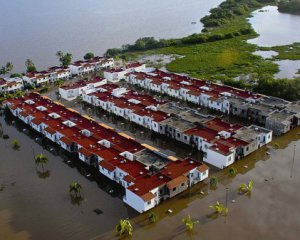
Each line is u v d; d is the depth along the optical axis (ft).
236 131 438.40
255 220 315.58
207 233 304.30
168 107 525.75
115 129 509.76
